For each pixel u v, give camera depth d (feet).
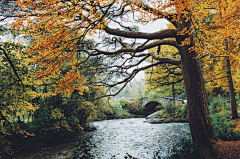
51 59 11.93
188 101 19.79
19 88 19.27
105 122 74.59
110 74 26.71
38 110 36.35
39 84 29.50
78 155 26.30
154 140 35.35
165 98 83.15
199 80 19.26
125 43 25.09
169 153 25.05
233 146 16.63
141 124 65.26
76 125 43.42
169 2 12.06
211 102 51.90
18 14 9.52
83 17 10.39
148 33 19.16
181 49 20.35
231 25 12.16
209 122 18.76
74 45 11.62
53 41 10.90
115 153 27.02
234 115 31.83
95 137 40.70
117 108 95.71
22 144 29.30
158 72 46.24
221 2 13.43
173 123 60.75
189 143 17.04
